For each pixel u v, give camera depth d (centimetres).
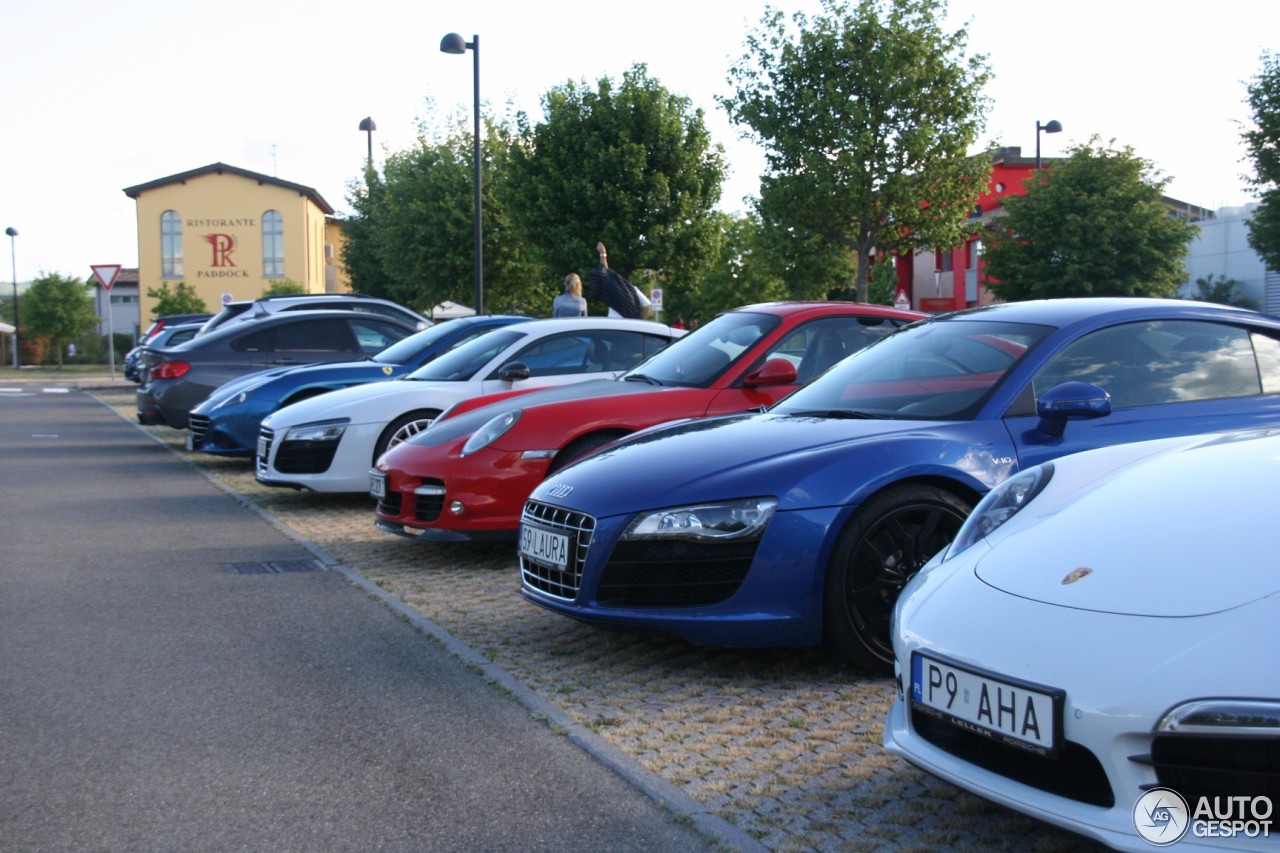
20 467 1166
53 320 5209
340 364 1060
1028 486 333
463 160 2875
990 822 299
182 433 1582
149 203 5828
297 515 850
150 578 623
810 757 348
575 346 878
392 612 541
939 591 298
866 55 2469
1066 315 480
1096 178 3127
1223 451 313
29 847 291
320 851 288
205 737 370
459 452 634
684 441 461
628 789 325
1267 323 494
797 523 405
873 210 2498
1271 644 227
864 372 508
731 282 4509
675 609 412
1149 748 231
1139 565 264
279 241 5931
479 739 368
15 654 469
